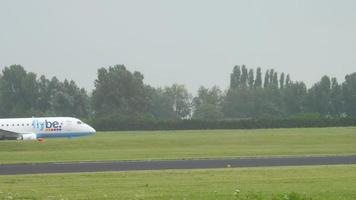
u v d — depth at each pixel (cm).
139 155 19250
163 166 14450
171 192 8962
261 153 19575
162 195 8512
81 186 10019
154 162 15788
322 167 13525
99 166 14625
